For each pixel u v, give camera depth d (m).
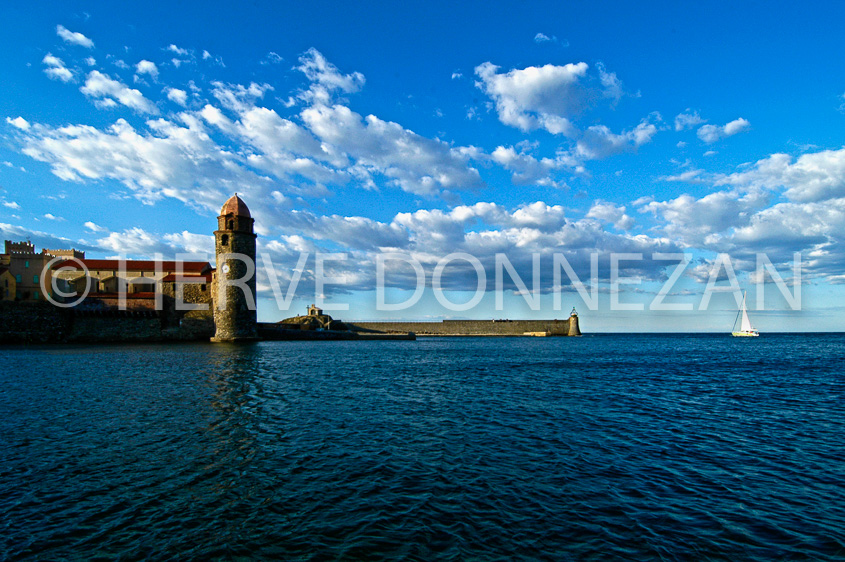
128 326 77.44
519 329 159.50
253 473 12.15
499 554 8.26
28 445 14.46
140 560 8.05
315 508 10.08
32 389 25.38
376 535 8.90
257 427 16.95
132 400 22.12
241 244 75.94
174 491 10.96
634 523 9.52
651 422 18.80
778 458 13.98
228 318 75.06
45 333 73.31
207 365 38.91
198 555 8.22
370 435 16.03
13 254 79.50
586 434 16.59
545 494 10.94
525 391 26.89
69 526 9.22
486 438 15.84
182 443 14.79
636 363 49.53
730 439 16.20
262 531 9.06
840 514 10.05
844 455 14.37
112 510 9.95
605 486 11.50
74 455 13.50
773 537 9.02
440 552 8.31
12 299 76.06
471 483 11.56
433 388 27.61
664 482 11.84
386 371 37.16
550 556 8.22
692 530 9.26
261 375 32.47
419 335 156.62
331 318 118.88
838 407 22.69
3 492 10.82
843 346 102.75
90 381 28.67
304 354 54.62
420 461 13.22
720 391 28.12
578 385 30.03
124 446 14.41
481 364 45.56
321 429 16.78
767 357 62.34
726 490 11.36
